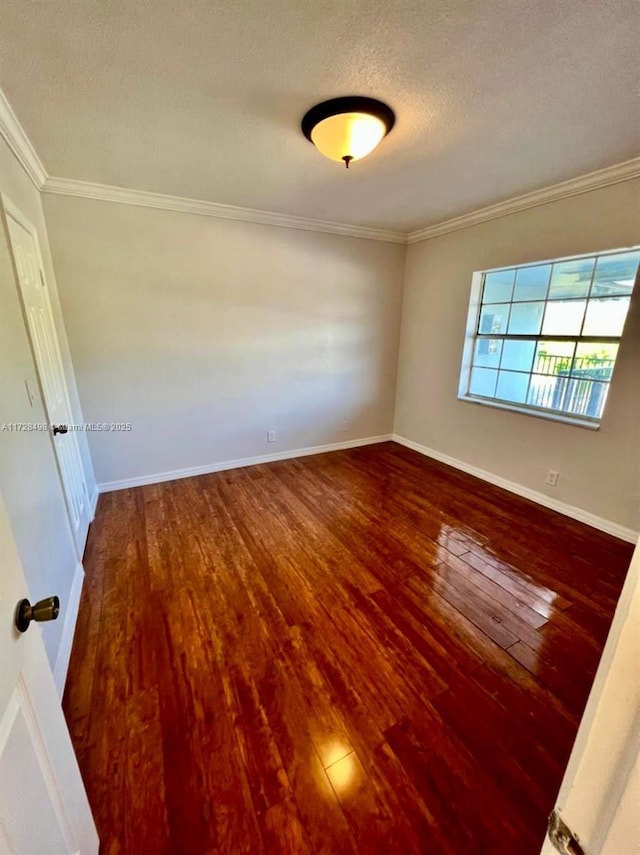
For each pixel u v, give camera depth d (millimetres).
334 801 1120
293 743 1275
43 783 716
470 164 2254
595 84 1513
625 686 369
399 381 4457
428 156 2154
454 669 1562
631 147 2023
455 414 3729
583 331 2709
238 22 1225
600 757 394
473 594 1999
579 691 1477
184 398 3342
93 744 1263
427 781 1174
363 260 3863
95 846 950
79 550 2182
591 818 406
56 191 2537
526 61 1396
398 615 1854
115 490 3211
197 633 1734
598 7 1157
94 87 1545
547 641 1709
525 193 2725
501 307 3273
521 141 1973
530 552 2371
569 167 2281
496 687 1488
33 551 1391
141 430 3229
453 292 3584
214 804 1109
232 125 1847
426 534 2574
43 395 1793
